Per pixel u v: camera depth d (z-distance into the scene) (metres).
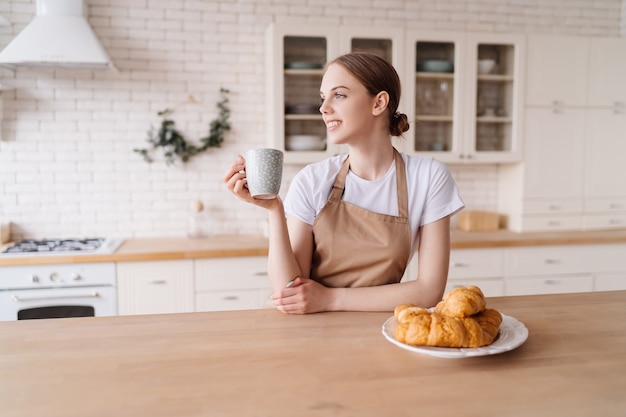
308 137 3.16
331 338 1.07
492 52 3.41
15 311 2.67
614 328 1.14
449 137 3.39
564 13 3.74
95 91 3.21
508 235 3.37
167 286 2.83
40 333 1.10
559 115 3.49
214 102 3.35
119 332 1.11
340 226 1.42
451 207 1.44
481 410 0.75
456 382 0.85
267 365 0.92
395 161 1.47
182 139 3.30
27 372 0.90
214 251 2.85
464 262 3.17
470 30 3.61
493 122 3.46
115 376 0.88
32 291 2.68
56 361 0.95
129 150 3.27
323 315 1.25
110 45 3.21
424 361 0.94
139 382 0.85
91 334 1.10
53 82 3.15
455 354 0.91
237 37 3.34
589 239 3.29
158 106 3.29
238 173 1.23
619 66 3.54
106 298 2.77
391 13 3.50
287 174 3.45
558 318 1.21
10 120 3.12
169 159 3.31
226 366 0.92
